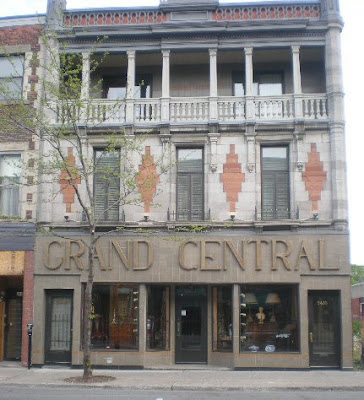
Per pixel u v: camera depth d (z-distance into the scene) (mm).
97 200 20797
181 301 20531
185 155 20906
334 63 20422
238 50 21141
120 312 20203
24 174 20250
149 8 21453
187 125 20547
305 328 19234
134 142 19516
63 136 18766
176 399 13477
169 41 21047
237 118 20609
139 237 20172
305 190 19984
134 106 21000
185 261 19875
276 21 20656
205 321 20328
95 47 21062
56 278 20281
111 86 22734
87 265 20188
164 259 19953
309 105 20672
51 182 19375
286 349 19484
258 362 19234
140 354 19625
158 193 19656
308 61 22141
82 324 20125
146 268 19922
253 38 20938
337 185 19734
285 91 22031
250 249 19750
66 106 17797
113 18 21656
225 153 20438
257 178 20188
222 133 20562
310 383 16062
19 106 19219
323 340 19406
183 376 17656
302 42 20812
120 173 18594
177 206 20562
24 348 20234
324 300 19594
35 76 21438
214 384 15859
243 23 20766
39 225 20531
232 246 19734
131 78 21109
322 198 19906
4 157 21406
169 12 21453
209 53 21000
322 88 21922
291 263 19500
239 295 19719
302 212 19859
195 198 20609
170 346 20234
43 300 20266
